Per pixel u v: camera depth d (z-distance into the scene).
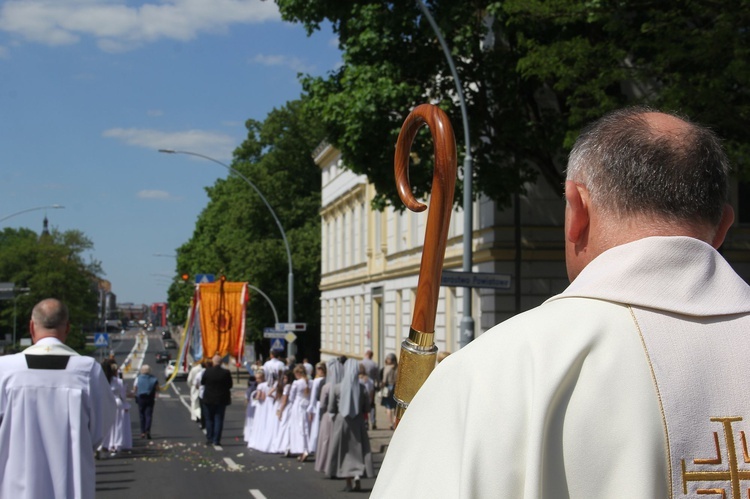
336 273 45.41
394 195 17.97
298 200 54.00
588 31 15.66
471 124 17.86
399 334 33.25
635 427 1.25
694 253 1.39
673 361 1.30
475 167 18.38
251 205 53.22
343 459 14.03
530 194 21.95
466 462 1.24
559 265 22.02
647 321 1.33
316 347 55.84
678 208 1.42
